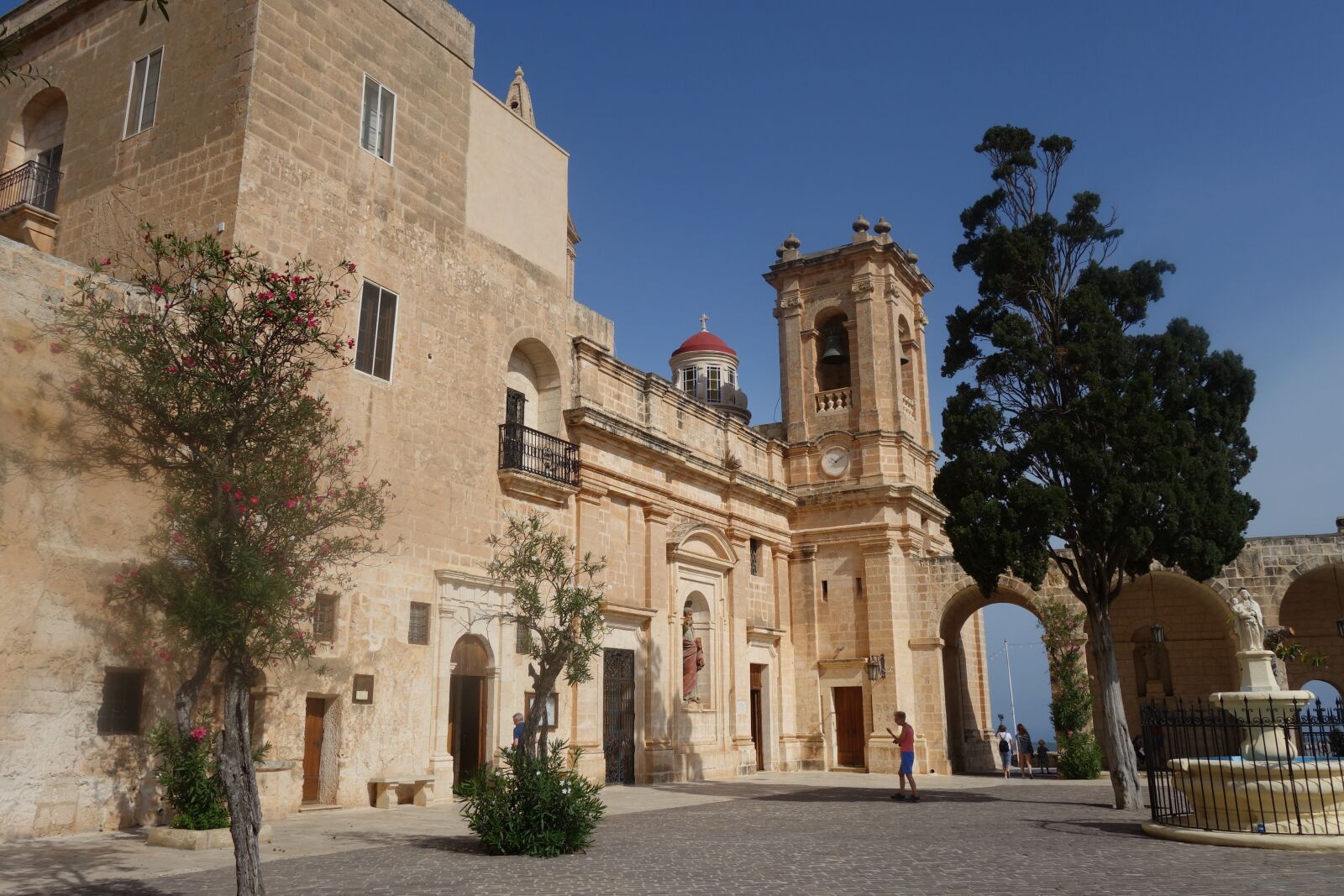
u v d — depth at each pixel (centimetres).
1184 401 2002
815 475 3441
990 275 2131
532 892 990
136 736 1427
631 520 2650
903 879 1070
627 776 2520
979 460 2075
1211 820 1396
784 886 1028
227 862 1156
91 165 1978
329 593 1759
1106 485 1919
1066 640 3020
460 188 2239
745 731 3020
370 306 1958
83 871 1090
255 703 1616
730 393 4194
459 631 2031
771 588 3306
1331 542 2880
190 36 1905
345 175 1950
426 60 2203
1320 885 975
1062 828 1561
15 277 1349
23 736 1297
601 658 2448
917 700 3209
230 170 1758
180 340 1102
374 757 1808
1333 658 3447
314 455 1435
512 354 2414
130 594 1415
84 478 1384
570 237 3369
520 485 2227
